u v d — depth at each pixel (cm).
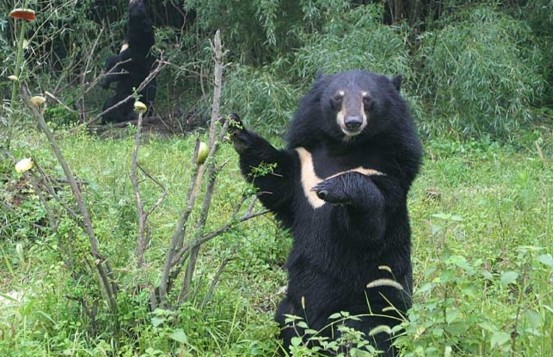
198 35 2086
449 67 1809
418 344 584
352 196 625
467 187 1363
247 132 699
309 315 689
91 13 2167
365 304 683
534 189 1260
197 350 622
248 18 1909
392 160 695
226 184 1057
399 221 688
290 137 736
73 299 663
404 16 2058
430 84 1884
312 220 693
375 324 673
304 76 1811
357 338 598
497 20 1872
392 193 674
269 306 810
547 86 2073
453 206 1183
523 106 1830
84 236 677
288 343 695
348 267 679
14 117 1109
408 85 1836
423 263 879
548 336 586
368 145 700
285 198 715
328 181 629
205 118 1917
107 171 1129
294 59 1906
